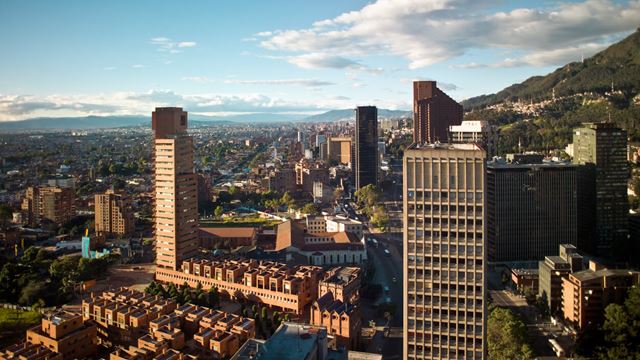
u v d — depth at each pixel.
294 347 155.38
